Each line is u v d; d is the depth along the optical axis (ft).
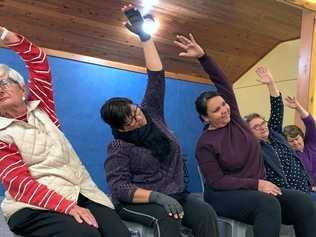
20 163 5.16
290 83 18.33
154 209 5.74
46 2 13.09
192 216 6.07
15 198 5.11
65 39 14.61
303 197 6.87
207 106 7.14
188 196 6.39
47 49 14.37
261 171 7.26
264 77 8.77
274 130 8.61
